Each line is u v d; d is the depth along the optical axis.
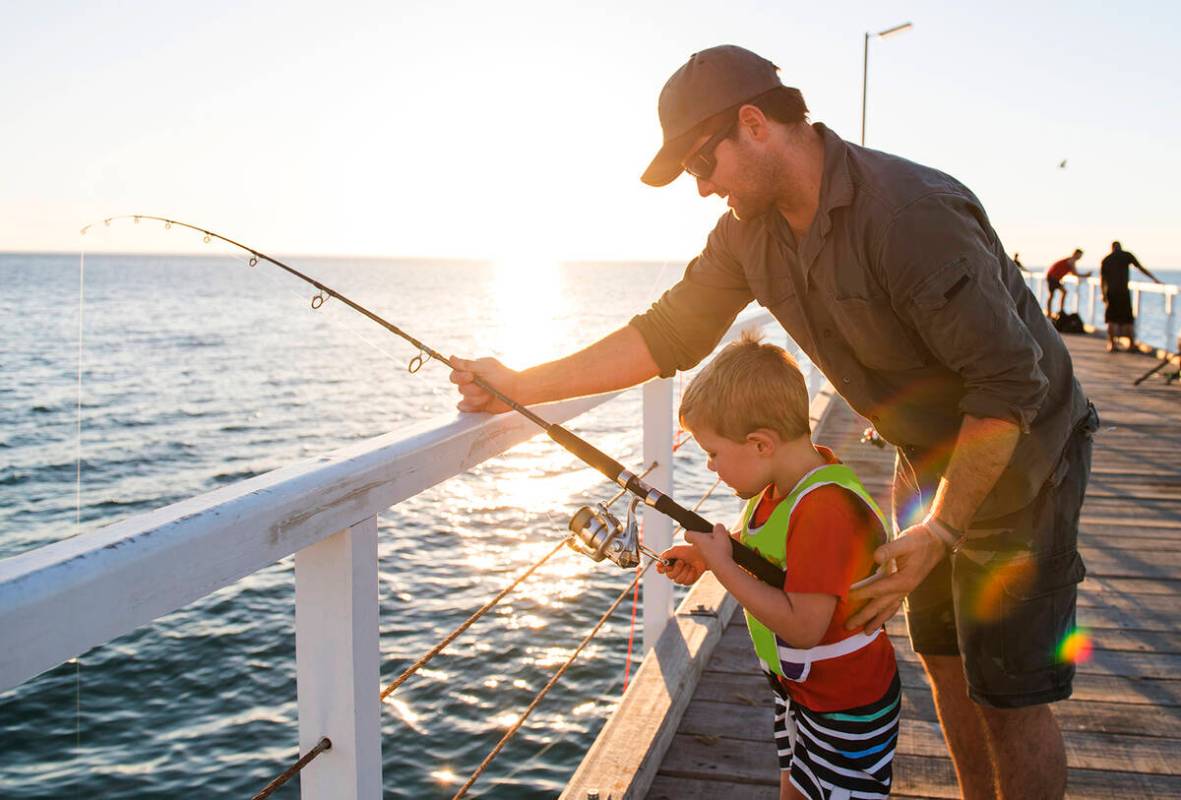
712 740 2.78
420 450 1.64
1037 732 2.01
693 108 1.79
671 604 3.45
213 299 89.00
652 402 3.32
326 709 1.50
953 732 2.20
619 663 7.03
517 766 5.62
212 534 1.15
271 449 19.41
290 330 53.66
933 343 1.77
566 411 2.41
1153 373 11.34
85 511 14.38
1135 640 3.64
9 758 6.20
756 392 1.69
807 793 1.82
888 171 1.77
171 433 21.16
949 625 2.14
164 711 6.84
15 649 0.92
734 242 2.10
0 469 17.28
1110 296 14.10
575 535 1.80
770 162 1.80
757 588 1.66
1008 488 1.87
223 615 8.59
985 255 1.71
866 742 1.75
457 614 8.36
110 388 28.72
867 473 6.46
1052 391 1.90
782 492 1.77
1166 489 6.05
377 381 30.67
